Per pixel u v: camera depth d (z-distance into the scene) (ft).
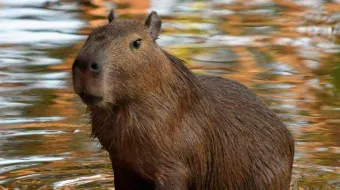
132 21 29.07
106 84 27.40
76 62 27.12
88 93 27.17
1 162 36.37
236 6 67.00
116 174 30.73
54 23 59.67
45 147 38.04
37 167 36.09
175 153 29.81
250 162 31.94
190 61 50.80
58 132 39.63
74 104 43.04
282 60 51.65
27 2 66.03
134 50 28.14
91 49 27.43
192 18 62.18
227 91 32.32
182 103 29.84
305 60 51.67
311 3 68.80
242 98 32.42
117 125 29.04
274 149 32.42
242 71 49.01
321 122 40.98
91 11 63.77
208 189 31.50
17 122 40.57
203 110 30.68
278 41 56.29
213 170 31.35
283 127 33.09
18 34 56.59
